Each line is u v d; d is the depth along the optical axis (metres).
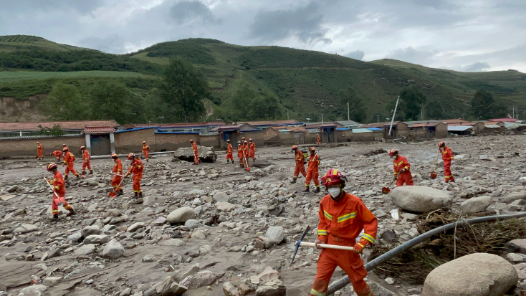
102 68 149.00
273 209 9.57
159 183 16.72
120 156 34.75
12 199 13.96
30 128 41.38
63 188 10.64
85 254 6.88
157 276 5.57
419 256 5.14
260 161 25.09
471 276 3.79
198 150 26.47
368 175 16.34
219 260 6.15
